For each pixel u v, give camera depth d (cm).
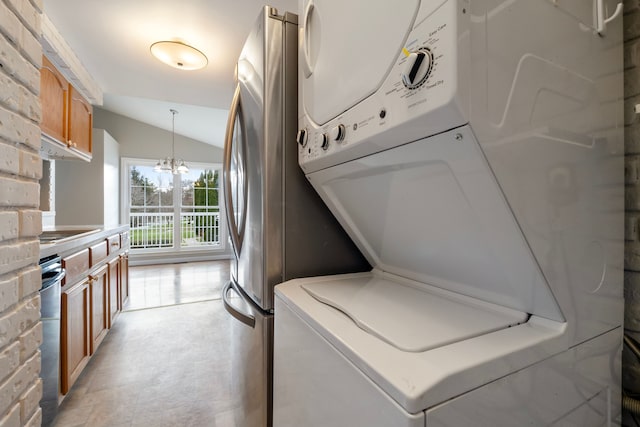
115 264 271
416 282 89
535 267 54
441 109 43
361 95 62
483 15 44
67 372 164
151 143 609
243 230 124
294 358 73
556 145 56
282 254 106
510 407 48
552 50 55
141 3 175
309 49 88
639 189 77
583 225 62
